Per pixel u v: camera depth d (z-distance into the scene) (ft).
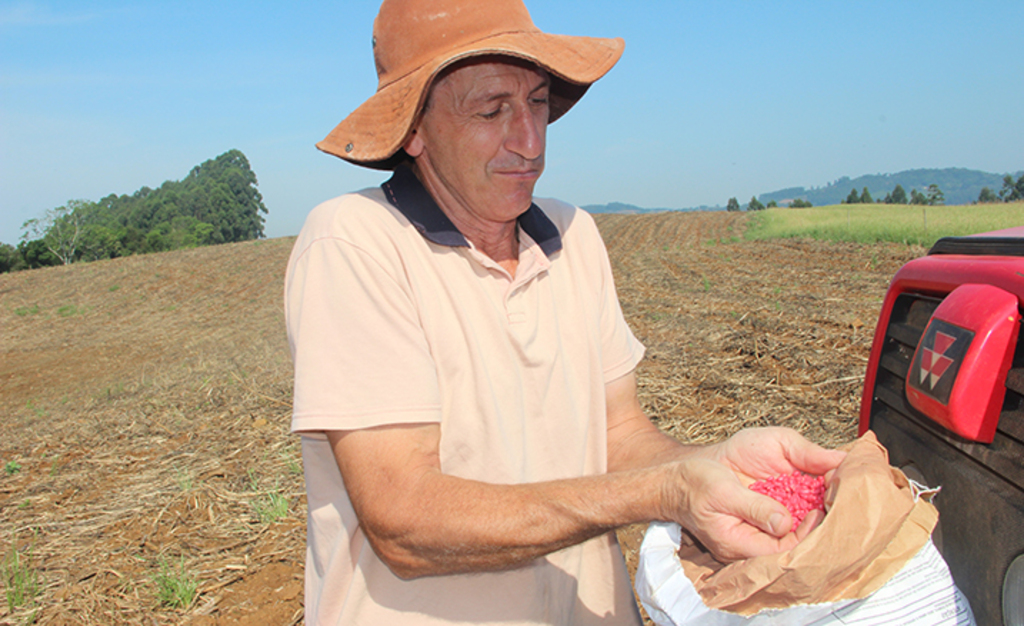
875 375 5.14
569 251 4.51
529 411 3.98
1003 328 3.45
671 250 90.07
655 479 3.18
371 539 3.39
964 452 3.92
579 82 3.78
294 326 3.62
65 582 11.54
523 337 3.92
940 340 3.78
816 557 2.80
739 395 17.57
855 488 3.01
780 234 101.19
